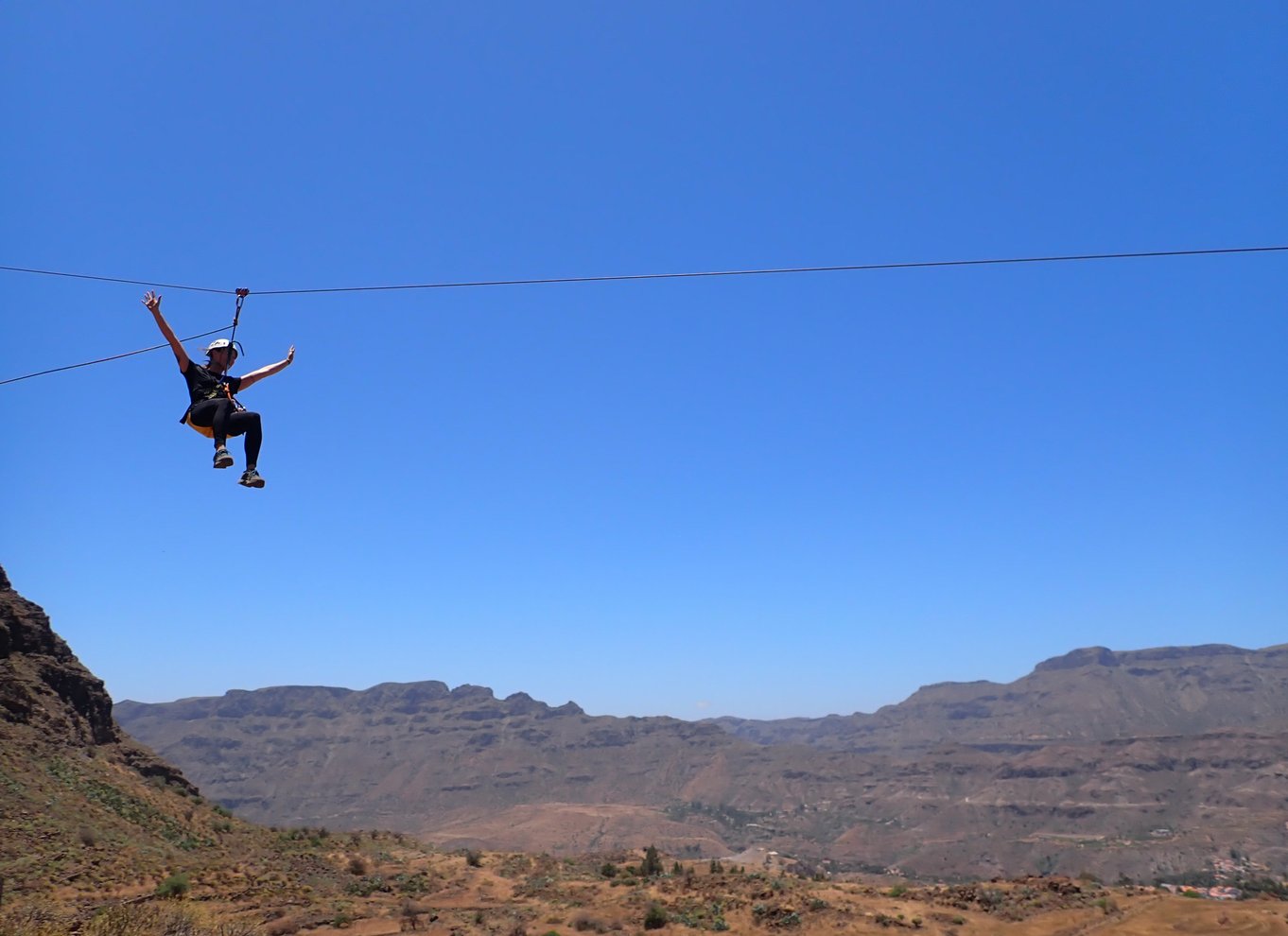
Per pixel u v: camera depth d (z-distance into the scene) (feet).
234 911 170.09
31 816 210.59
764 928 149.79
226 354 45.19
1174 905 149.28
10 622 296.71
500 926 159.02
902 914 151.84
